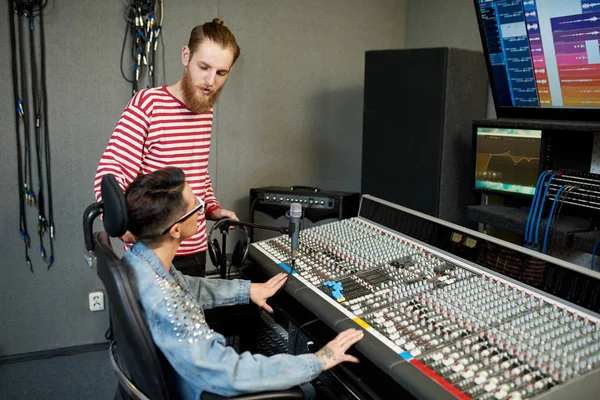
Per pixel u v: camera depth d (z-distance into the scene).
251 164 3.29
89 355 2.98
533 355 1.24
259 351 2.23
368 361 1.52
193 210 1.39
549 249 2.00
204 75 1.90
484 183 2.36
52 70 2.70
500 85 2.26
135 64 2.83
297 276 1.77
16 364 2.86
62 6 2.67
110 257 1.24
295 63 3.28
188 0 2.92
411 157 2.65
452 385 1.17
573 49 1.90
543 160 2.09
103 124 2.85
